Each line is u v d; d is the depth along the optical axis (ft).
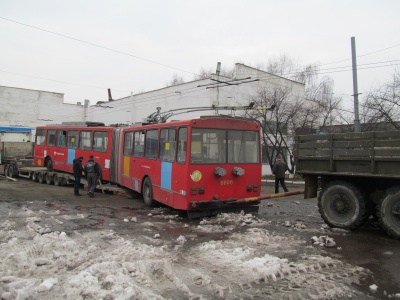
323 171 27.07
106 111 128.67
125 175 45.11
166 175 33.55
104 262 17.24
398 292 14.97
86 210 34.99
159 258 18.97
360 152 24.38
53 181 60.70
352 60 58.70
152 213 33.83
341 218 26.37
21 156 78.02
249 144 33.30
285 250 20.92
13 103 144.36
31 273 16.56
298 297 14.40
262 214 34.14
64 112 155.74
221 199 31.24
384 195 23.73
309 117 85.97
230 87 82.74
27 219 28.76
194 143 30.25
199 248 21.08
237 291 14.99
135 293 13.89
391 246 21.98
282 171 49.80
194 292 14.85
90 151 54.08
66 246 20.63
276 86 89.20
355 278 16.48
